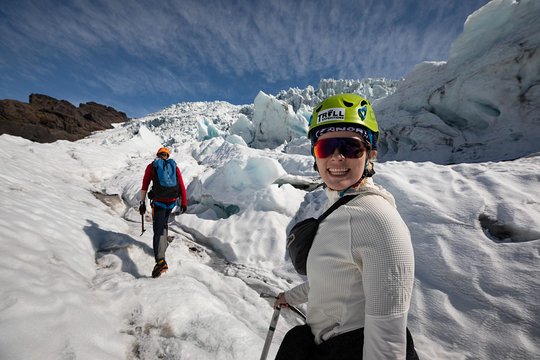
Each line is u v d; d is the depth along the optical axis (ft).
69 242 8.96
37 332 4.43
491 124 23.73
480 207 9.69
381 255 1.94
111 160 31.86
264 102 68.64
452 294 7.82
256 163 18.31
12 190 11.57
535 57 21.02
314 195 15.94
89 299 6.32
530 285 7.02
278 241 13.24
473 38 28.22
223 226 14.80
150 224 16.29
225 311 7.63
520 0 24.85
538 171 10.85
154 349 5.70
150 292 7.47
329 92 148.66
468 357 6.47
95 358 4.65
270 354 6.28
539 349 5.99
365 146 2.48
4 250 6.20
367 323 1.94
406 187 12.03
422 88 31.81
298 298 3.47
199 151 39.27
